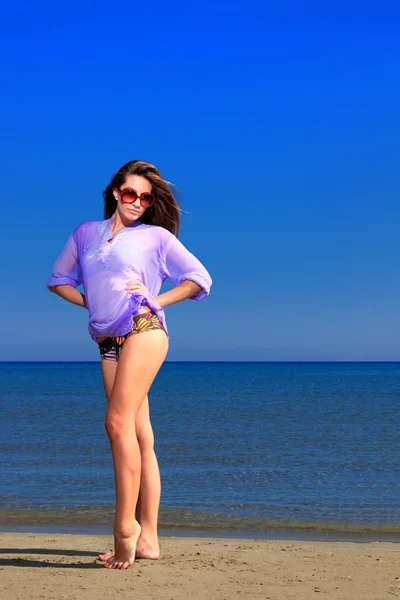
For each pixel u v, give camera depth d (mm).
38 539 5355
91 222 3969
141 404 3670
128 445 3580
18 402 28656
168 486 9133
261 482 9492
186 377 73688
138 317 3623
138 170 3908
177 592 3314
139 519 4078
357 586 3562
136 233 3812
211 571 3830
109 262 3711
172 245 3855
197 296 3889
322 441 14859
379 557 4496
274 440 15016
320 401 29469
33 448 13445
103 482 9359
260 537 6207
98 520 6902
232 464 11336
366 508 7664
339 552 4852
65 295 3996
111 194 4023
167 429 17438
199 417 21078
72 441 14648
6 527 6539
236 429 17422
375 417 21109
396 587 3555
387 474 10258
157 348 3627
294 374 88250
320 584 3594
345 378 68750
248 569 3943
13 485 9117
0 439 15102
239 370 123438
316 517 7164
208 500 8109
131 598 3184
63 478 9727
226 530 6516
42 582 3451
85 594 3232
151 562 3979
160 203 3990
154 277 3826
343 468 10898
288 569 3988
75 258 3971
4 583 3428
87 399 30812
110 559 3828
